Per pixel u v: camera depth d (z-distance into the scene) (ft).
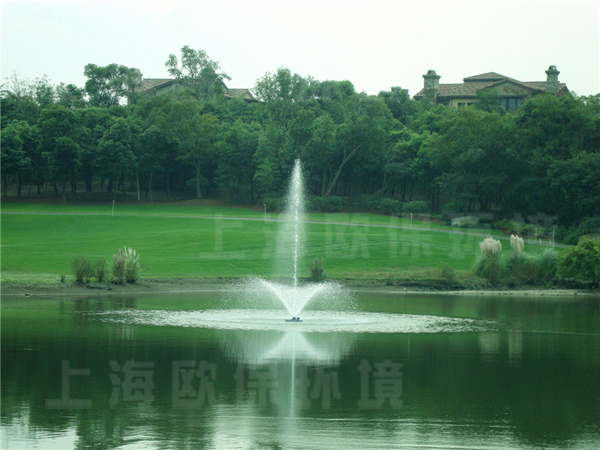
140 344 71.82
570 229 252.21
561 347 75.66
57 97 450.71
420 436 40.57
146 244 207.92
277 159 353.51
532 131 285.64
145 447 37.83
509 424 43.45
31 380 54.29
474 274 178.09
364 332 85.76
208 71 471.62
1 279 136.36
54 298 122.72
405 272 178.70
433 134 321.73
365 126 342.85
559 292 166.09
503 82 426.92
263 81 402.93
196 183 359.87
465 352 71.26
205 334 80.43
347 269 180.65
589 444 39.24
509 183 291.99
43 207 303.48
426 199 361.30
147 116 394.73
